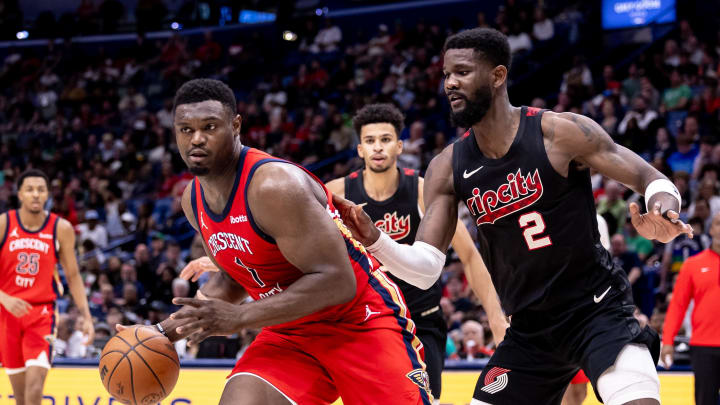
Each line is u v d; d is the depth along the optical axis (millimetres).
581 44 16562
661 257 9820
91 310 10227
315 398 3244
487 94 3350
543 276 3490
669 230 3105
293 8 21094
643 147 12289
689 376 6301
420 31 18312
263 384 3146
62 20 22359
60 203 15867
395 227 4891
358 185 4973
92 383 6703
